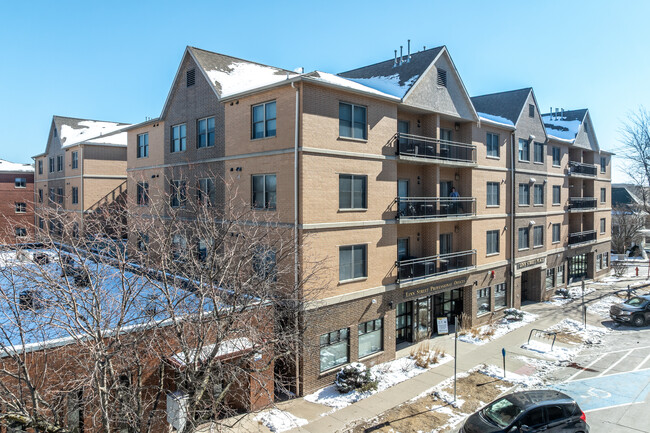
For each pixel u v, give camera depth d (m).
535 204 30.61
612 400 15.48
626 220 54.72
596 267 40.88
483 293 25.86
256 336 10.34
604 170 42.94
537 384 16.92
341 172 17.52
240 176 19.14
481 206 25.34
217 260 11.07
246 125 18.77
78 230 13.12
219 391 13.09
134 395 8.95
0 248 11.79
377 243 18.97
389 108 19.53
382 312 19.22
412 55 23.38
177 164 23.41
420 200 21.52
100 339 8.62
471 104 23.98
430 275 21.27
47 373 10.41
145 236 16.41
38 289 10.38
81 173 33.34
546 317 27.02
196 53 21.86
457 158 24.56
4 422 9.03
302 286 14.51
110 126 42.22
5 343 10.59
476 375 17.83
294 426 13.59
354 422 13.93
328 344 17.06
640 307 25.34
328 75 19.64
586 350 21.09
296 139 16.30
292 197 16.61
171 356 10.92
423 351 20.33
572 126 37.38
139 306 10.93
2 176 44.75
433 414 14.50
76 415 11.08
